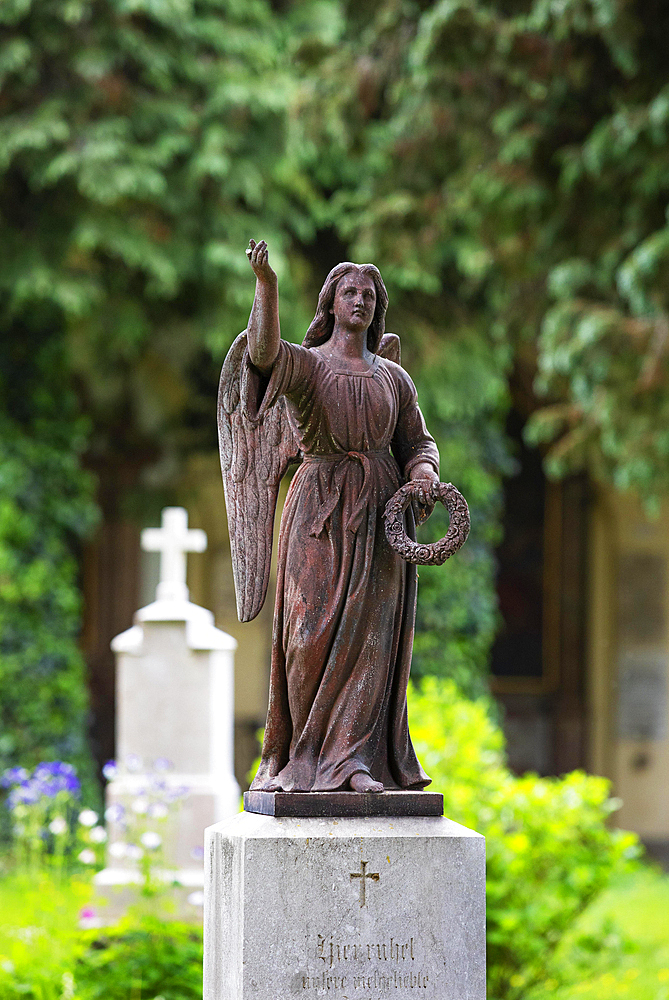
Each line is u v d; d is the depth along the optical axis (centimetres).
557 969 930
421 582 1848
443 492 524
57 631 1689
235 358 544
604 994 962
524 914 874
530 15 1291
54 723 1672
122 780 1066
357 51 1484
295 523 536
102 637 2239
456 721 1074
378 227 1518
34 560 1675
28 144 1558
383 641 531
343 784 516
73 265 1683
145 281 1772
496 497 1916
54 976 812
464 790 943
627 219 1276
